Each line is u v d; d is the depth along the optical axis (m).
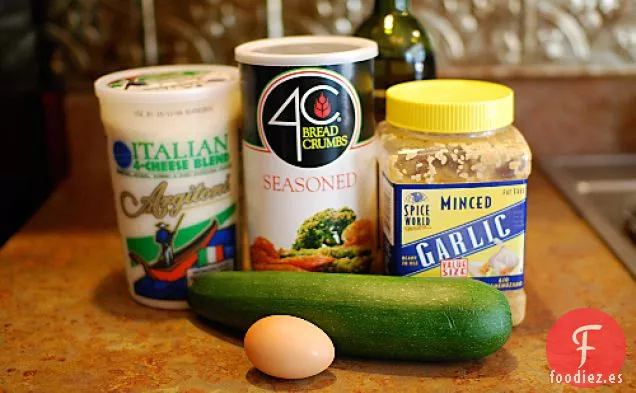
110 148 0.65
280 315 0.56
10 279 0.74
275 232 0.64
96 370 0.57
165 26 0.98
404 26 0.71
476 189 0.59
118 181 0.65
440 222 0.60
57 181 1.02
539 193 0.95
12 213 0.86
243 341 0.61
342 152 0.62
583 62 1.00
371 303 0.54
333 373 0.56
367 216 0.65
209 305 0.61
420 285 0.55
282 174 0.62
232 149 0.66
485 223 0.60
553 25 0.99
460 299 0.54
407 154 0.59
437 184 0.59
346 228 0.64
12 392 0.54
